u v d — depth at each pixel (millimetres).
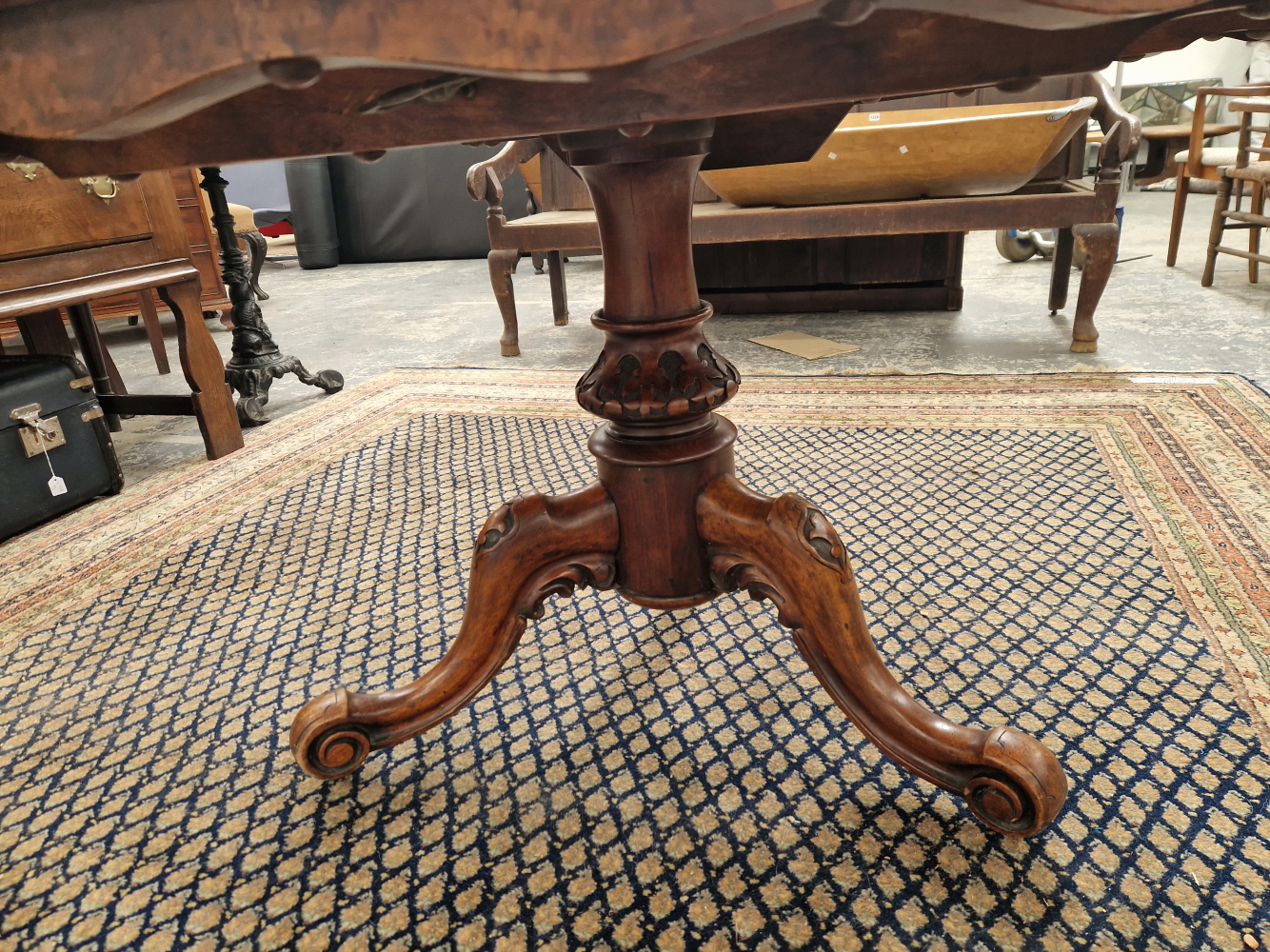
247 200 5957
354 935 710
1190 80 5953
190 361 1896
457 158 5387
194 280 1899
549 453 1842
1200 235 4270
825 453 1724
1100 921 672
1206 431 1674
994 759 695
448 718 923
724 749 899
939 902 701
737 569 788
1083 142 2682
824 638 754
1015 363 2271
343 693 832
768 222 2365
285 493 1721
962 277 3641
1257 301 2803
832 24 353
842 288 3139
